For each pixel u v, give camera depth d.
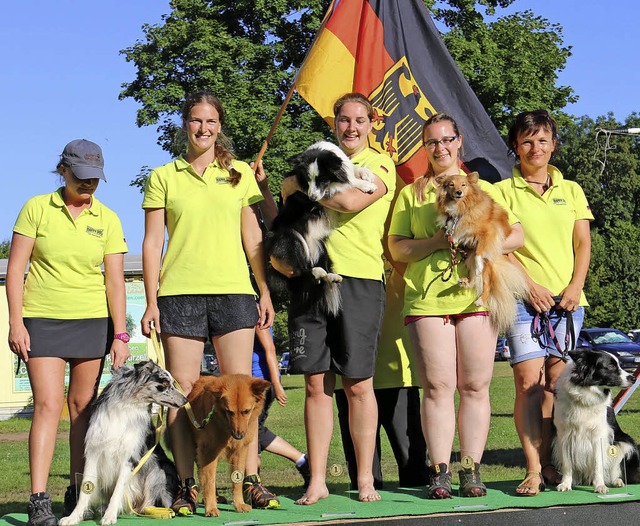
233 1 24.20
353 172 5.20
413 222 5.48
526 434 5.40
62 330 4.78
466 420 5.16
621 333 27.20
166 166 5.11
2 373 19.64
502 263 5.29
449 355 5.10
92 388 4.99
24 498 8.18
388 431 6.33
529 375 5.45
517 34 25.02
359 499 5.00
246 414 4.62
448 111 7.07
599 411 5.45
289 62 23.78
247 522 4.39
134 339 18.50
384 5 6.96
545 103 24.44
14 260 4.77
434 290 5.13
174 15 24.31
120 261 5.09
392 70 6.90
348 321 4.97
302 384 29.20
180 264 4.93
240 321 4.91
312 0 23.33
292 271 5.20
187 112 5.02
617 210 52.50
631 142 54.75
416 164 6.88
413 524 4.48
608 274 46.53
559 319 5.62
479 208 5.21
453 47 22.42
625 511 4.90
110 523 4.46
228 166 5.07
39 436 4.66
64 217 4.86
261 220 6.43
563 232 5.68
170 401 4.74
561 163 55.25
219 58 22.58
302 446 11.57
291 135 21.53
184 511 4.71
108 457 4.69
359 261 5.09
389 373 6.18
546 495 5.18
